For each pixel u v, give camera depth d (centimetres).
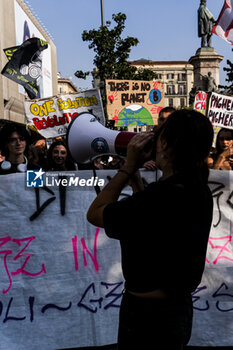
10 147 259
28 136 278
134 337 116
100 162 302
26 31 1564
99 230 212
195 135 111
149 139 122
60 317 206
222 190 222
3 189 206
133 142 123
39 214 208
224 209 222
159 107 464
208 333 218
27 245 206
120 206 114
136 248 114
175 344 114
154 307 113
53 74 2267
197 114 115
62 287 206
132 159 123
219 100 356
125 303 121
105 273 211
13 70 441
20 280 204
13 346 199
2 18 1210
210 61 1440
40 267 206
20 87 1422
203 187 117
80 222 211
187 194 112
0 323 201
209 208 120
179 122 112
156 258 111
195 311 219
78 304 208
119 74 1124
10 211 206
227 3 443
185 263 112
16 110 1380
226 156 303
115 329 211
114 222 114
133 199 114
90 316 208
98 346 209
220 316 219
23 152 273
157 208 110
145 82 461
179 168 114
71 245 209
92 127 175
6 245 205
